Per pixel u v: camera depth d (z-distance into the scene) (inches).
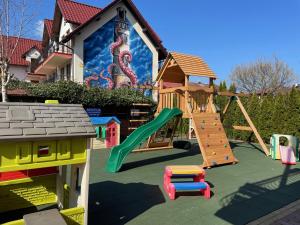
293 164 316.2
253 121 501.0
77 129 126.6
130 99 553.3
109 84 620.1
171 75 414.9
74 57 573.9
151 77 684.1
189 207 180.7
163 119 350.6
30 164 116.0
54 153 122.1
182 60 358.9
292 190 218.5
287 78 1379.2
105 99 525.7
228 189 220.1
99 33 603.8
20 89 494.0
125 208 177.3
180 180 236.2
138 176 259.6
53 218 112.3
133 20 653.3
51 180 187.0
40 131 115.7
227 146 323.0
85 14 658.2
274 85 1359.5
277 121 456.1
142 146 444.1
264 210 176.6
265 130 477.1
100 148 437.4
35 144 116.8
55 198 188.5
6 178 170.7
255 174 269.4
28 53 1080.2
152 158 348.8
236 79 1499.8
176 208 178.7
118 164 281.4
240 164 315.9
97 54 602.2
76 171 157.1
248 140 517.0
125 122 565.0
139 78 667.4
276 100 463.5
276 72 1380.4
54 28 732.7
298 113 422.3
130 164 313.0
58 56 600.4
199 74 352.2
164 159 342.6
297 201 193.2
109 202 187.9
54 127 121.5
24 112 121.6
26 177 176.9
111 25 620.4
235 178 254.1
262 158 353.1
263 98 502.0
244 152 399.2
